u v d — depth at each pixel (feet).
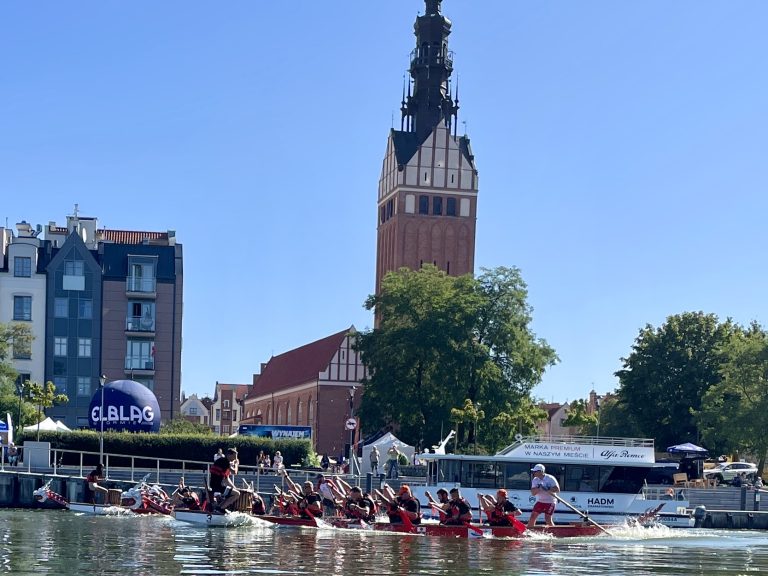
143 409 273.33
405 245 457.27
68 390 346.33
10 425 246.06
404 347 342.23
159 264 356.38
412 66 474.49
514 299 354.95
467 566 111.45
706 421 313.32
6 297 345.51
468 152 466.29
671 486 201.67
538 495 155.22
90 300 350.23
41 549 119.03
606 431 388.78
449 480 198.08
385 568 107.14
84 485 212.64
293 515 160.56
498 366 346.95
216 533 144.56
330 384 445.78
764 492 242.78
